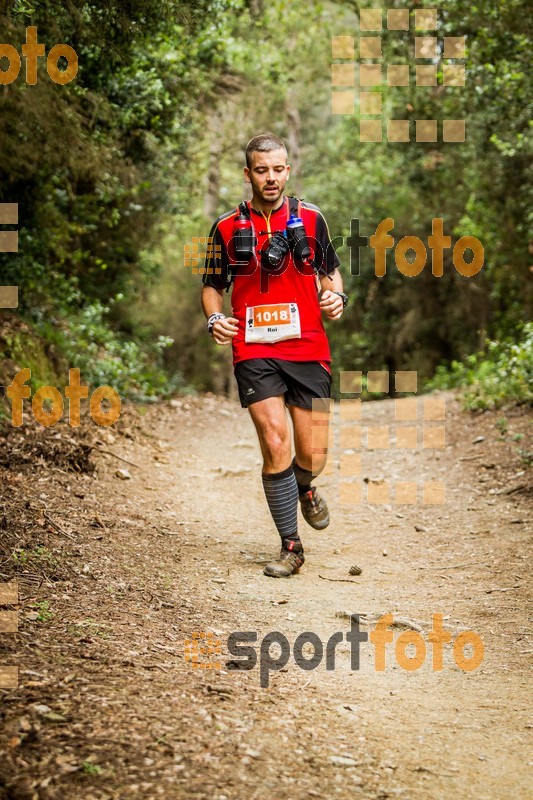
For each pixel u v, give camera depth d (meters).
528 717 4.59
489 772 3.94
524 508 9.10
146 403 15.75
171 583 6.28
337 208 34.12
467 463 11.30
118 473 9.54
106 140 13.12
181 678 4.48
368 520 9.21
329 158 40.91
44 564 6.04
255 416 6.87
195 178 23.81
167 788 3.32
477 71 15.48
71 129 11.33
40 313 13.97
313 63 29.64
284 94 30.75
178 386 21.03
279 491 6.97
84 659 4.50
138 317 26.05
